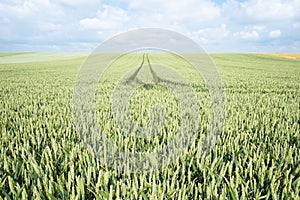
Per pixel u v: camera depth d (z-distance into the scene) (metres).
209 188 2.01
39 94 8.98
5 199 2.02
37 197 1.92
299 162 2.75
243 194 1.98
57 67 29.05
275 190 2.12
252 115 5.05
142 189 2.07
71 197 1.90
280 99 8.27
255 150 3.16
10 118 4.78
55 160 2.71
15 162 2.61
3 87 11.63
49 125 3.93
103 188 2.19
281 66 32.91
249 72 23.62
